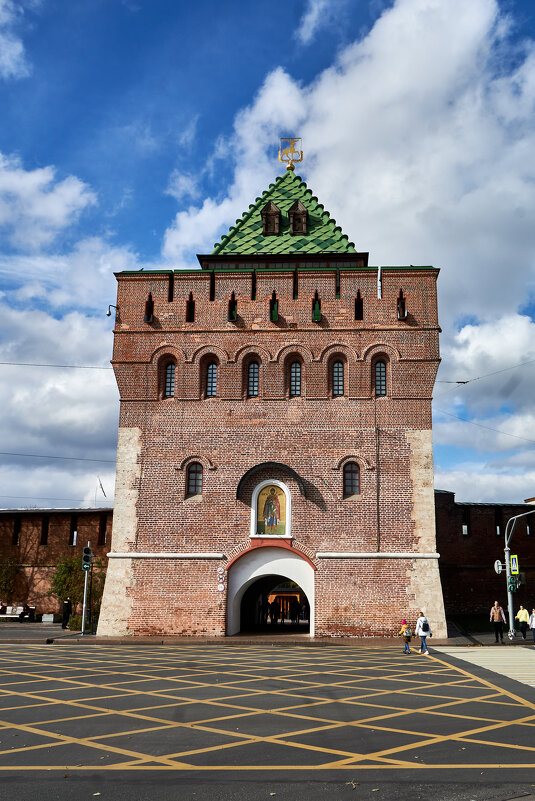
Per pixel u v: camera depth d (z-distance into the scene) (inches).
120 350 1572.3
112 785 419.5
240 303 1577.3
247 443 1509.6
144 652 1205.1
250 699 725.9
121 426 1537.9
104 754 496.7
